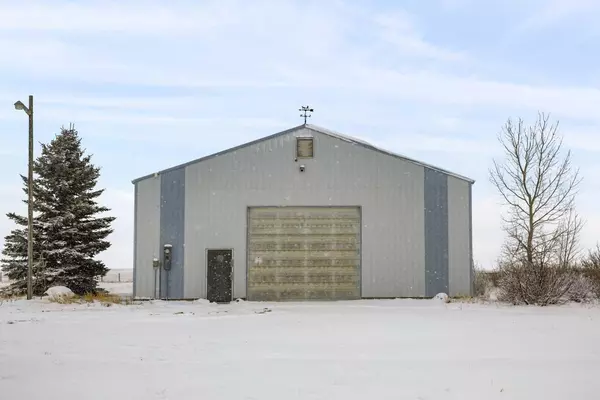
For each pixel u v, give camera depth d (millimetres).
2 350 11000
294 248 25188
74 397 7555
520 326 15047
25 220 30906
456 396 7684
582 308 20547
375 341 12391
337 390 7953
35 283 29719
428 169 25359
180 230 25141
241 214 25234
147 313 19016
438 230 25203
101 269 31141
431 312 19078
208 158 25344
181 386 8141
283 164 25422
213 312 19547
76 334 13320
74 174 31297
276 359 10180
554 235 26359
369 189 25328
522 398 7598
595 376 8852
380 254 25125
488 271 29062
